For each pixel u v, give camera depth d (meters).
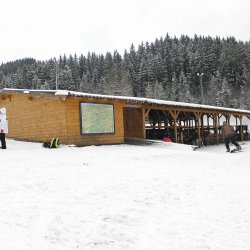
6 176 7.20
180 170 9.67
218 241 4.42
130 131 20.39
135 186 7.24
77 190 6.48
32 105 16.97
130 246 4.13
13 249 3.58
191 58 96.81
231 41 113.56
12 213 4.81
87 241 4.18
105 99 16.06
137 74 93.56
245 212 5.77
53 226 4.48
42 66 88.69
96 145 15.70
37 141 16.58
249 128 43.88
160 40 121.12
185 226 4.96
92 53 113.31
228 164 11.54
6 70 120.31
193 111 22.77
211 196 6.84
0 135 13.03
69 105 14.95
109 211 5.41
